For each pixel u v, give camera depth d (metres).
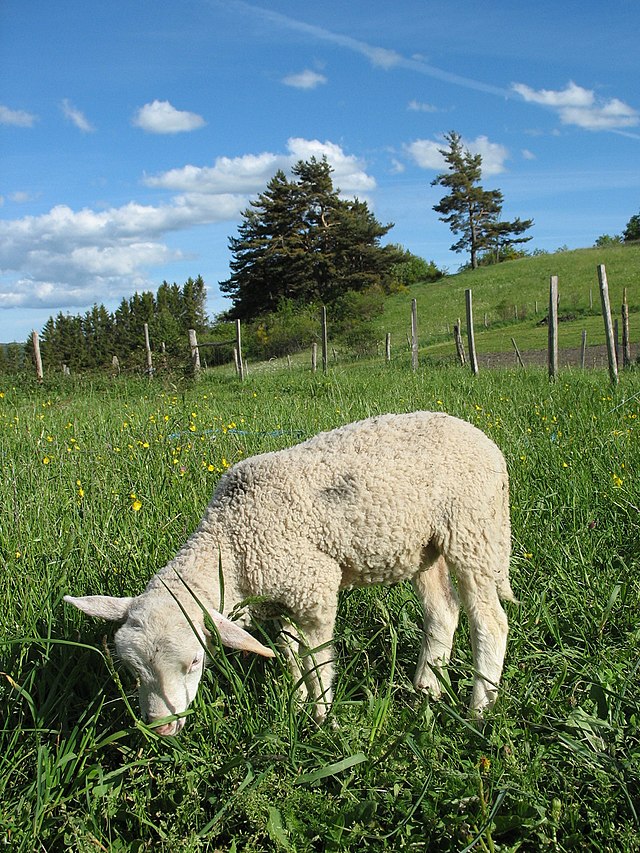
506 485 4.09
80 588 4.25
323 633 3.84
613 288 44.19
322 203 69.31
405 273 88.44
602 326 30.91
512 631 4.06
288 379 17.31
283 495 3.78
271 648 3.52
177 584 3.58
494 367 19.12
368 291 63.34
